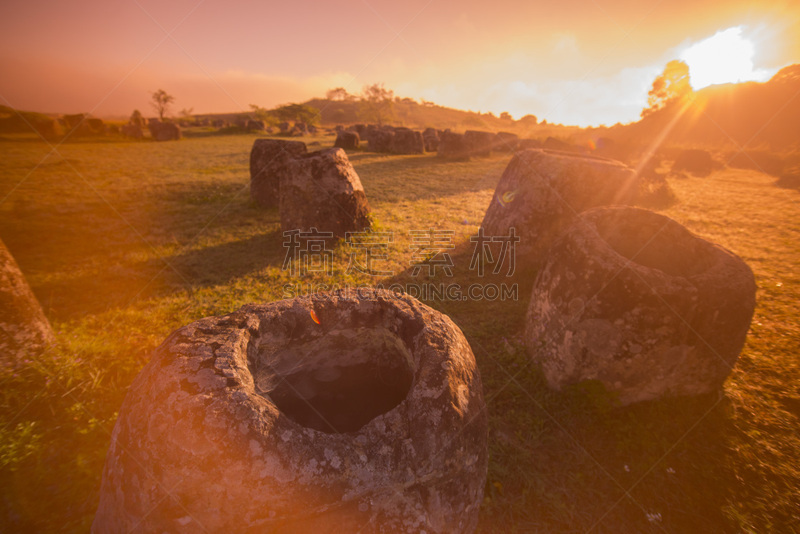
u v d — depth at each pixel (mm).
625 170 5766
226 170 15375
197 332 1908
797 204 9430
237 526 1355
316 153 7223
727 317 2791
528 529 2156
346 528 1437
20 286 3080
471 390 1905
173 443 1417
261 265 5895
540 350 3352
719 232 7285
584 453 2633
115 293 4914
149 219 8422
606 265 2861
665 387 2967
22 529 2021
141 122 53531
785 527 2188
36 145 23109
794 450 2656
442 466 1643
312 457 1436
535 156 6066
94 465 2332
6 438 2383
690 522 2229
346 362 2529
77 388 2822
